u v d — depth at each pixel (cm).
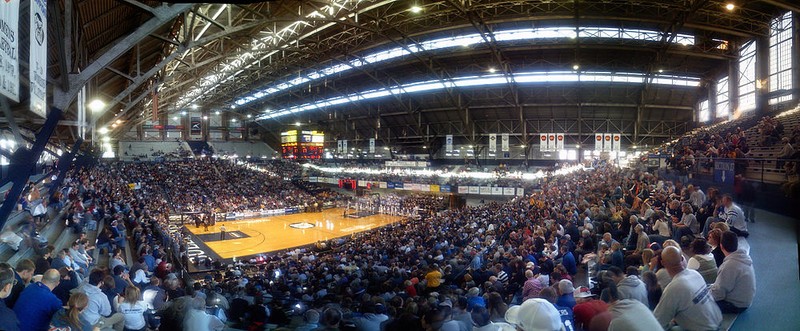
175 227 3853
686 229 836
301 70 4816
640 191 1698
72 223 1488
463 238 2130
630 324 276
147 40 2025
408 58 4094
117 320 607
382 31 3250
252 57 3956
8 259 902
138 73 1809
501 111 4681
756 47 3209
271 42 3578
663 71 3759
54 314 449
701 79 3869
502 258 1231
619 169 3028
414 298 882
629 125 4394
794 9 2372
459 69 4247
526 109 4547
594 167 3691
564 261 922
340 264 1805
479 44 3656
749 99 3334
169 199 4888
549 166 4822
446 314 436
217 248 3353
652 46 3391
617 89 4059
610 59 3750
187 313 421
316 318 566
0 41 450
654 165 2758
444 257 1728
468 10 2902
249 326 573
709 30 3247
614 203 1686
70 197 1892
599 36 3344
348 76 4947
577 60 3619
